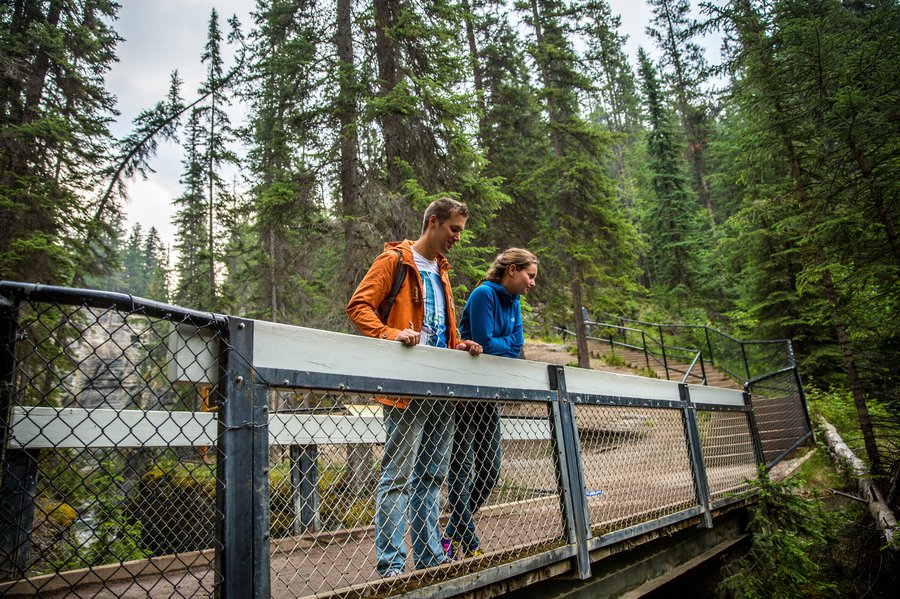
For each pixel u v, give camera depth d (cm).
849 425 899
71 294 135
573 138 1603
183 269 2275
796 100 776
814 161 734
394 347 213
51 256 936
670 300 2233
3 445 133
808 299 1203
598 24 1631
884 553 489
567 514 272
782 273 1255
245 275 1391
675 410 404
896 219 578
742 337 1486
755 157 881
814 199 679
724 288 2102
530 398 271
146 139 1236
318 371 185
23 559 202
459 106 923
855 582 497
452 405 238
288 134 973
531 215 1611
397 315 243
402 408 220
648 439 366
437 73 995
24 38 1161
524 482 266
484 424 260
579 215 1551
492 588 230
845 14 784
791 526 448
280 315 1363
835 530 542
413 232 866
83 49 1306
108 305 139
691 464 404
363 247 890
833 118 646
